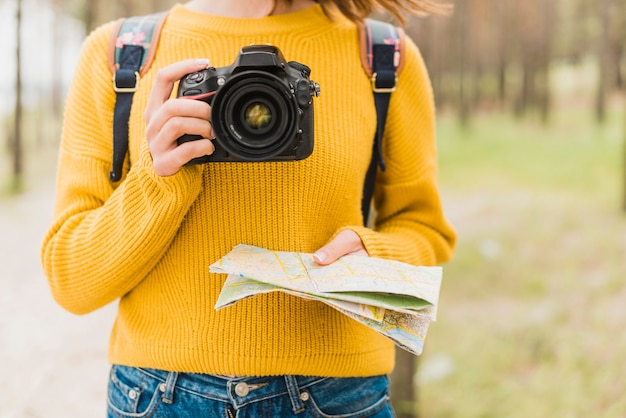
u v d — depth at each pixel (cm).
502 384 555
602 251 925
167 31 161
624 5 2516
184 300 150
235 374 149
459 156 1997
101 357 579
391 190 178
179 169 136
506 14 2977
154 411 152
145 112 139
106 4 1838
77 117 162
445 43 3053
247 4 164
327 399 154
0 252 955
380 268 139
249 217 150
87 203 158
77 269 151
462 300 795
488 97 3500
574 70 3697
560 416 498
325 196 154
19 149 1508
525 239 1034
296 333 150
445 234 187
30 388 514
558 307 724
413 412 439
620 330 636
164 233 143
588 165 1605
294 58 159
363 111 162
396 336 129
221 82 130
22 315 682
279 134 124
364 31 168
